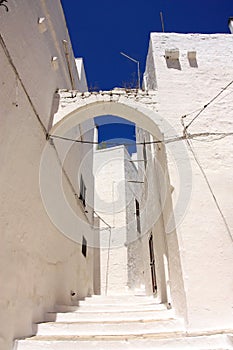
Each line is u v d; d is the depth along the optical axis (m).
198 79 5.91
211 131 5.34
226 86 5.79
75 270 7.35
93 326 3.90
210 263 4.30
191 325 3.89
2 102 3.26
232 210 4.68
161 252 6.19
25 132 4.05
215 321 3.92
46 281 4.80
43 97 5.00
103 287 11.62
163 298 5.91
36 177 4.52
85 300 6.76
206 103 5.63
